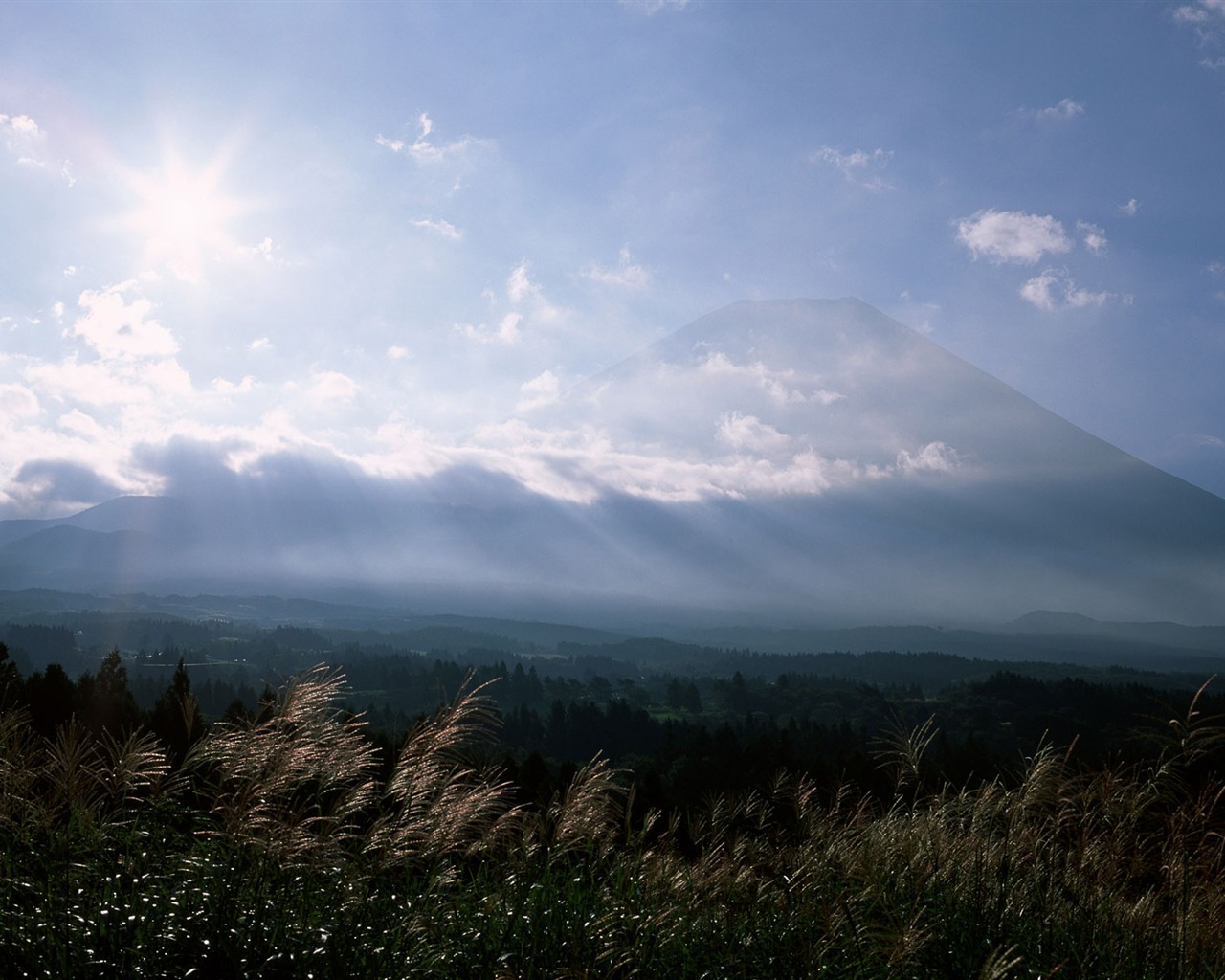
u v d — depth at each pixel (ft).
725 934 19.85
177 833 19.31
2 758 18.45
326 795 19.99
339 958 15.75
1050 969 17.78
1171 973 18.07
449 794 20.27
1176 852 20.61
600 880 22.58
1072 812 22.76
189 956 15.30
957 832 23.98
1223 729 21.11
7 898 15.88
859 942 18.08
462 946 17.61
